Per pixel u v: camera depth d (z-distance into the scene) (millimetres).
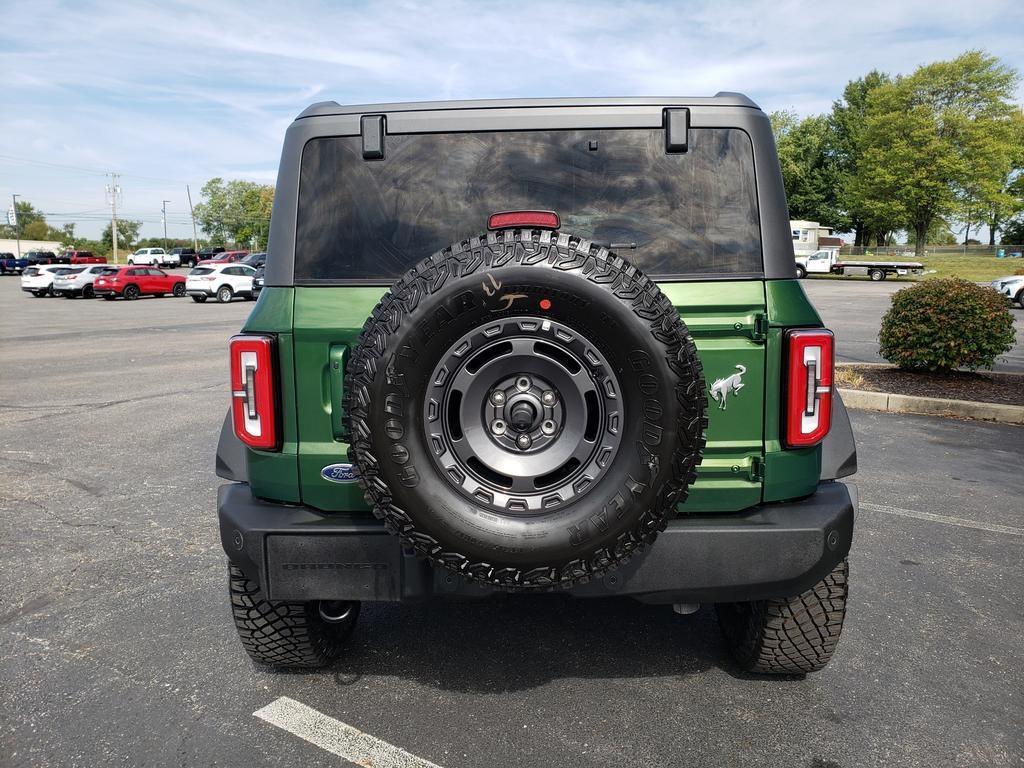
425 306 2209
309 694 3012
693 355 2242
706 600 2541
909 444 7180
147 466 6602
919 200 59906
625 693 2996
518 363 2279
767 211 2623
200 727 2793
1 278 60188
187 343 16828
